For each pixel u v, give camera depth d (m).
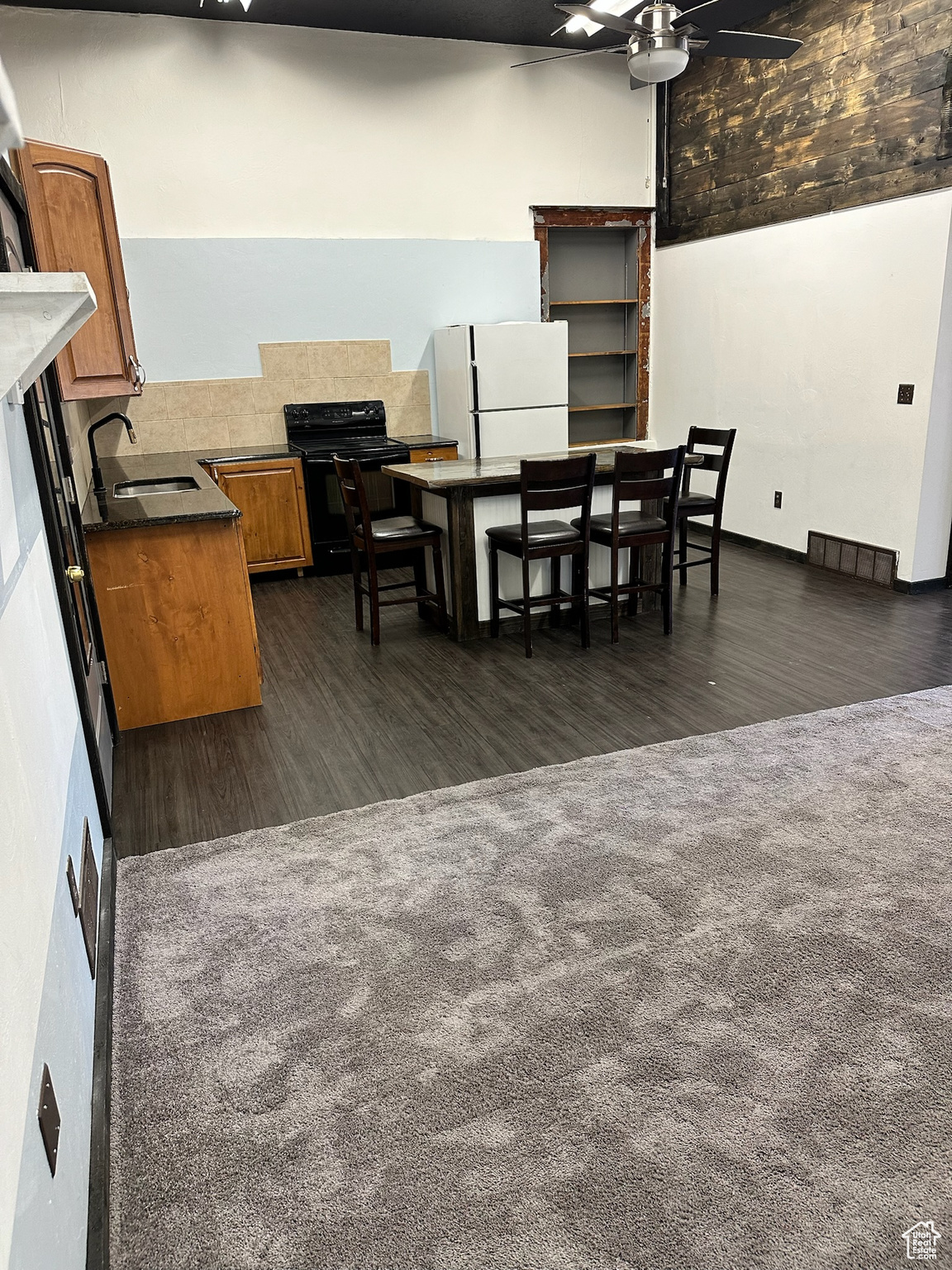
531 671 3.80
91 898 1.92
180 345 5.48
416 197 5.83
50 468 2.31
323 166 5.55
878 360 4.72
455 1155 1.49
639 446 6.37
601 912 2.12
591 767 2.88
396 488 5.67
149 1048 1.76
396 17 5.18
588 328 6.84
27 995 1.16
